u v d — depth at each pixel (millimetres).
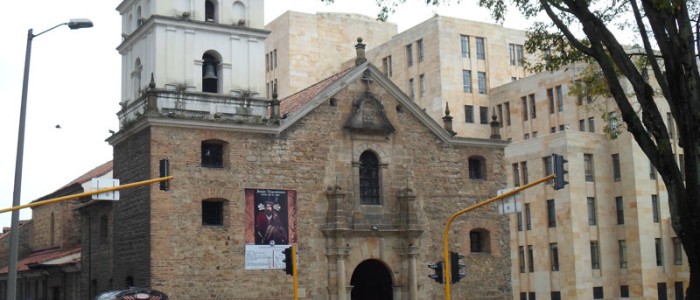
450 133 49469
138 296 35094
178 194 41469
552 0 26812
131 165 43719
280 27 99188
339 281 44406
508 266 50094
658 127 26297
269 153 44062
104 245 47812
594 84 33469
